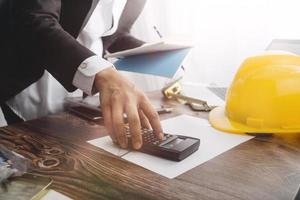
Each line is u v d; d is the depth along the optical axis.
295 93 0.52
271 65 0.55
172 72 0.69
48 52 0.59
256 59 0.57
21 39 0.68
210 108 0.70
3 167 0.37
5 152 0.42
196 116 0.66
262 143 0.50
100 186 0.36
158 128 0.48
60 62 0.57
